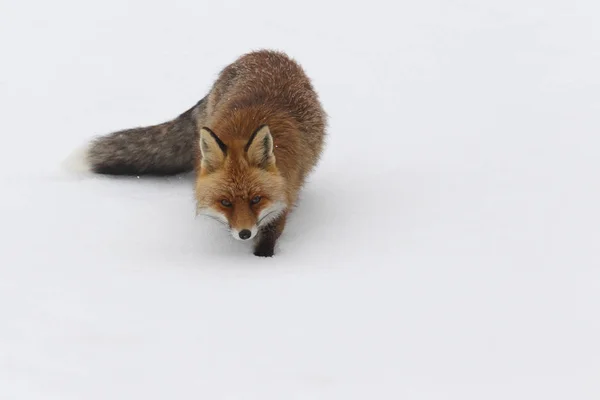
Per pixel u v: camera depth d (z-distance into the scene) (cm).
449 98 1784
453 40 2298
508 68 1988
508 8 2641
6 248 1010
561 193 1162
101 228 1109
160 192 1304
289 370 707
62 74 2077
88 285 900
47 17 2612
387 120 1662
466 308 835
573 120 1505
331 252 1034
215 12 2664
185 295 874
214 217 1034
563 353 733
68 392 660
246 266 996
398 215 1145
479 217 1105
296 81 1295
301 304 850
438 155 1405
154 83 2048
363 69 2072
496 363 720
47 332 766
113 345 745
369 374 702
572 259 948
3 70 2086
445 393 672
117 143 1407
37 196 1225
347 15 2605
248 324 797
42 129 1653
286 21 2552
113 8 2714
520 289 877
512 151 1374
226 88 1355
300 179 1159
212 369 706
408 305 845
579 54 2061
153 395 662
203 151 1017
